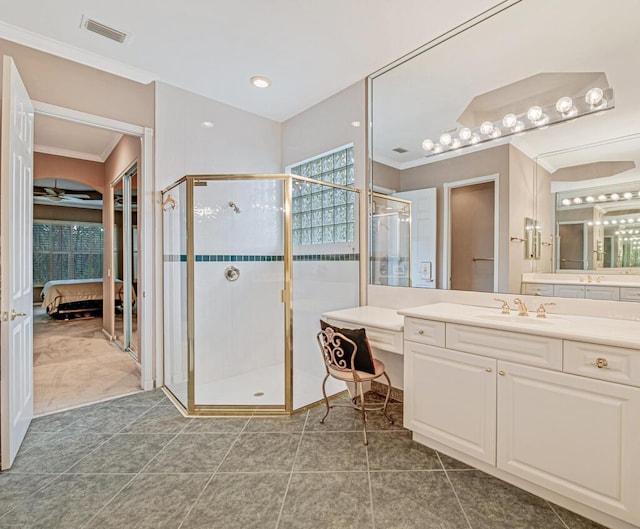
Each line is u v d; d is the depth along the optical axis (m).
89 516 1.47
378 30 2.24
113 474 1.76
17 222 1.97
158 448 2.00
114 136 4.18
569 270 1.91
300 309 2.91
